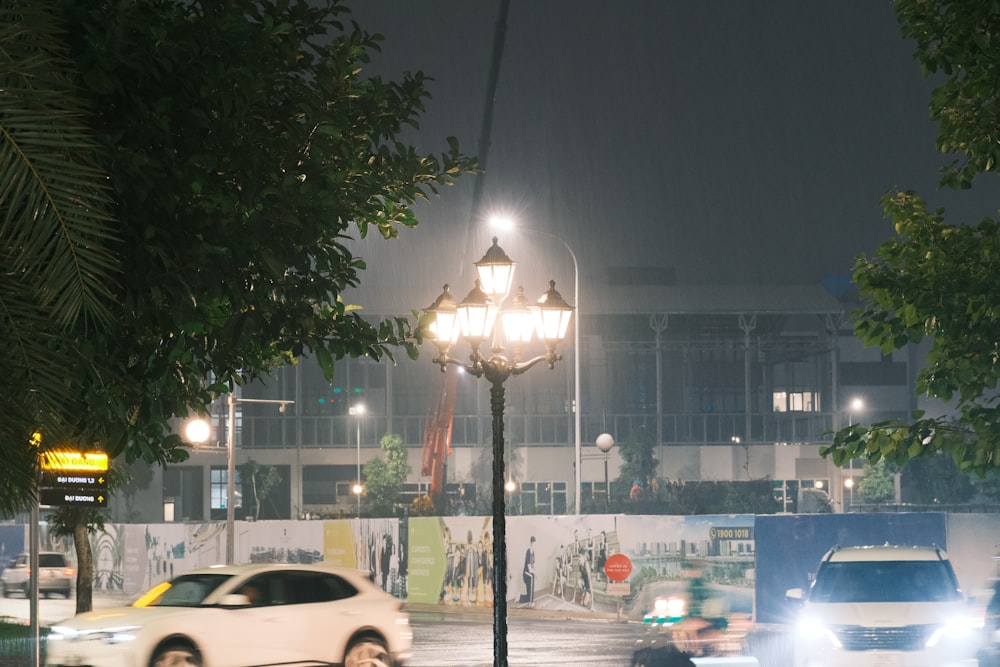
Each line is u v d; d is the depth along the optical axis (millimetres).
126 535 60250
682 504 98500
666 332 136250
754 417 135500
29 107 7145
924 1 14742
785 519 37844
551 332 19188
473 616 43406
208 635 20469
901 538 36844
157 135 9492
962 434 15344
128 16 9234
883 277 15219
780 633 28875
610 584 41125
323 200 10711
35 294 7742
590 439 133375
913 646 19891
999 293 14617
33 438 7992
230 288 10242
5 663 25062
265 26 10508
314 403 130750
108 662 20000
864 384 150500
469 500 108312
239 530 53438
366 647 22094
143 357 10641
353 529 53438
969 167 15391
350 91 11453
